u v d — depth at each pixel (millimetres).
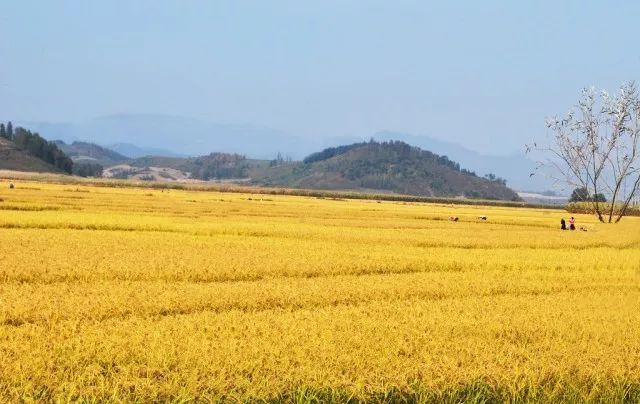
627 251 31625
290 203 85750
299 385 8391
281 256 23500
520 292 18500
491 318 13281
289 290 16078
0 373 8195
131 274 17875
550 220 68125
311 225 41312
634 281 21312
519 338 11875
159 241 27531
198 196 98062
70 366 8609
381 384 8617
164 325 11305
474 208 118938
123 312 12641
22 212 40688
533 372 9430
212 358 9047
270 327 11438
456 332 11898
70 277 17188
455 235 38781
